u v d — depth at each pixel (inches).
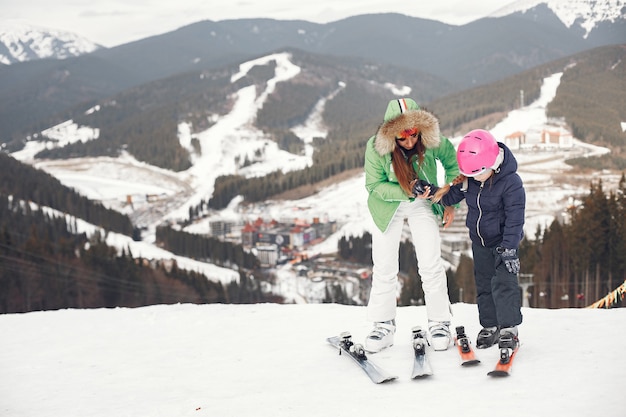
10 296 2053.4
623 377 99.4
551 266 1128.2
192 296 2669.8
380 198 130.7
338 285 3506.4
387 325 134.2
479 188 121.0
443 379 107.5
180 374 126.0
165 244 4603.8
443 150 128.2
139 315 193.9
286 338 152.6
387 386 106.8
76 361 141.9
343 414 94.3
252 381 117.1
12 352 154.7
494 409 89.9
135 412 102.3
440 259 130.9
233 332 164.1
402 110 124.0
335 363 125.4
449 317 132.3
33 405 109.6
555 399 91.9
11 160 5674.2
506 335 117.3
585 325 140.6
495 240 123.1
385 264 132.3
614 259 1042.7
